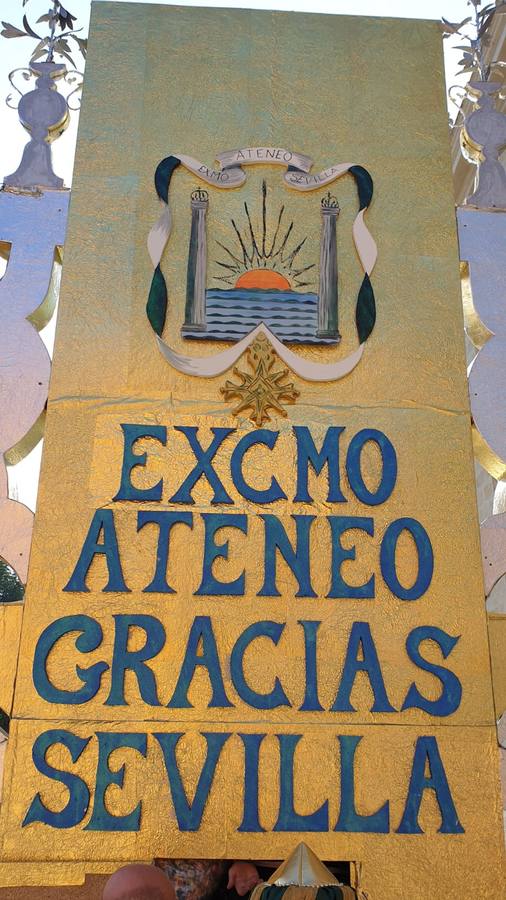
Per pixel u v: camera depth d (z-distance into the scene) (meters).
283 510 5.07
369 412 5.32
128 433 5.20
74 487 5.06
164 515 5.02
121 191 5.82
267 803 4.48
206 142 6.00
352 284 5.65
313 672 4.73
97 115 6.03
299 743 4.60
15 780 4.48
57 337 5.41
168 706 4.64
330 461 5.18
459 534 5.07
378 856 4.41
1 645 4.75
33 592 4.83
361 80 6.25
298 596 4.88
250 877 4.37
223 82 6.18
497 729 4.68
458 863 4.42
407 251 5.75
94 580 4.87
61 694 4.63
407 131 6.11
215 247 5.68
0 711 4.97
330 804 4.49
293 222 5.79
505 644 4.88
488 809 4.51
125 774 4.51
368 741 4.61
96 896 4.48
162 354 5.38
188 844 4.41
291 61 6.28
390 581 4.93
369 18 6.45
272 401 5.30
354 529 5.04
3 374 5.33
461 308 5.62
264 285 5.59
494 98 6.32
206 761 4.54
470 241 5.83
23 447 5.38
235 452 5.18
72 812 4.44
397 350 5.48
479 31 6.51
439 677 4.75
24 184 5.85
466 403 5.38
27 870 4.35
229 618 4.82
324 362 5.43
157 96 6.11
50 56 6.32
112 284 5.57
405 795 4.52
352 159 6.00
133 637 4.77
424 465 5.21
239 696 4.66
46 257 5.67
